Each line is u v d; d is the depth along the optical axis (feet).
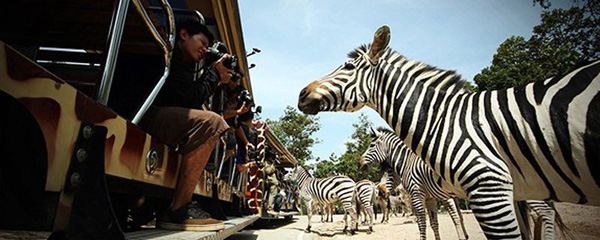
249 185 22.71
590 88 6.80
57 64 10.21
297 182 36.06
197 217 6.41
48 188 3.26
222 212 10.77
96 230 3.55
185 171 6.62
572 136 6.70
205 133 6.72
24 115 3.36
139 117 5.53
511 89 8.31
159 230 6.15
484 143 7.86
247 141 17.22
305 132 84.99
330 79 10.73
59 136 3.42
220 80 9.04
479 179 7.48
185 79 7.66
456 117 8.60
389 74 10.18
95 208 3.61
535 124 7.26
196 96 7.91
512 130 7.59
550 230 11.57
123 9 4.62
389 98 9.99
